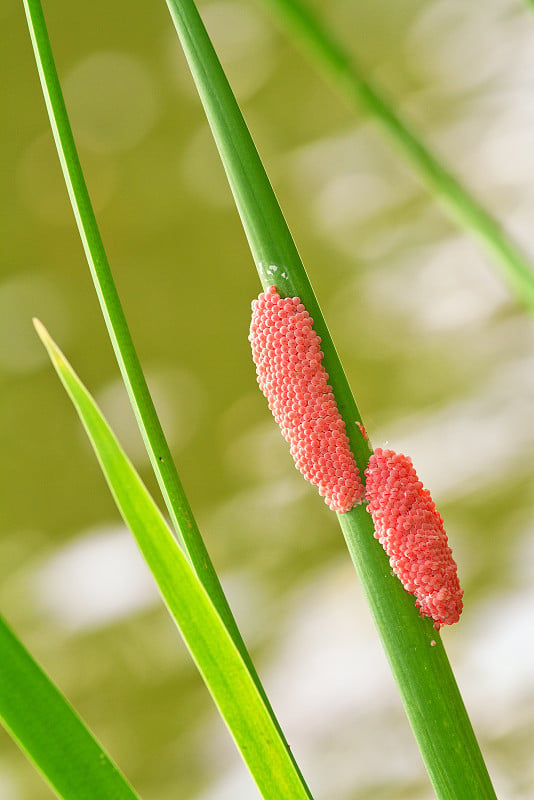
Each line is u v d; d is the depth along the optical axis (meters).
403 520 0.77
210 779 2.12
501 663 2.15
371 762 2.04
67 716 0.73
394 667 0.77
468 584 2.38
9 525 2.97
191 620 0.76
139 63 4.14
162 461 0.78
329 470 0.78
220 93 0.78
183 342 3.42
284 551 2.63
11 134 4.08
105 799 0.73
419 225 3.56
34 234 3.77
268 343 0.78
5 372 3.34
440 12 4.20
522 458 2.65
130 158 3.94
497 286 3.24
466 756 0.76
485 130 3.75
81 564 2.76
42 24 0.77
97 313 3.49
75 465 3.09
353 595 2.47
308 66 4.11
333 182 3.79
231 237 3.70
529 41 4.03
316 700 2.22
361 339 3.25
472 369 3.01
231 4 4.24
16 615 2.62
